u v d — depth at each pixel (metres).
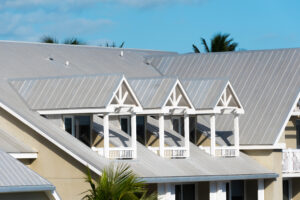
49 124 97.75
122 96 99.25
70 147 92.12
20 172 79.56
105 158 95.69
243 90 125.75
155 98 105.00
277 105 121.25
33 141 93.62
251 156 119.75
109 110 96.44
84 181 89.00
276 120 119.38
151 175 95.25
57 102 98.75
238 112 115.69
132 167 96.06
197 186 109.50
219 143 117.12
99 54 130.62
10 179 77.56
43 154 93.06
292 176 121.50
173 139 111.25
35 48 120.06
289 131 127.31
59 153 92.25
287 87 123.06
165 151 105.19
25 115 96.25
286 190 126.75
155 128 111.19
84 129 101.44
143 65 135.25
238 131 117.00
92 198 78.62
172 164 103.38
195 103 111.56
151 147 107.25
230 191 114.88
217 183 107.69
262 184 116.94
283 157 121.19
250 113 121.62
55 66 116.00
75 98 98.25
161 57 137.75
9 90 101.81
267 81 125.38
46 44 123.50
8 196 78.38
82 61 123.25
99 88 97.94
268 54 129.50
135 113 99.94
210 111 110.94
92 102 96.94
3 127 95.12
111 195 77.50
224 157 114.44
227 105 113.88
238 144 116.62
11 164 80.38
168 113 106.06
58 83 100.88
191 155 110.00
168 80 106.19
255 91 124.69
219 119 122.25
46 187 79.19
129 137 104.25
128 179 78.69
